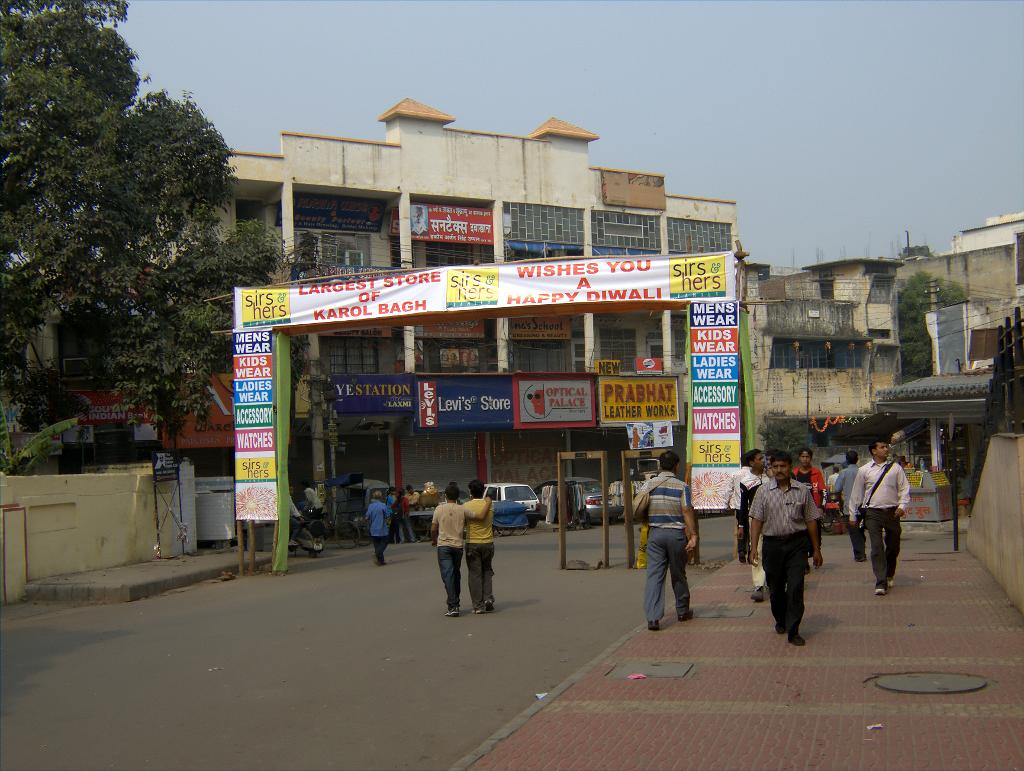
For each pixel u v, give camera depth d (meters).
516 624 11.77
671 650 9.55
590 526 32.47
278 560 19.22
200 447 30.67
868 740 6.35
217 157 25.58
